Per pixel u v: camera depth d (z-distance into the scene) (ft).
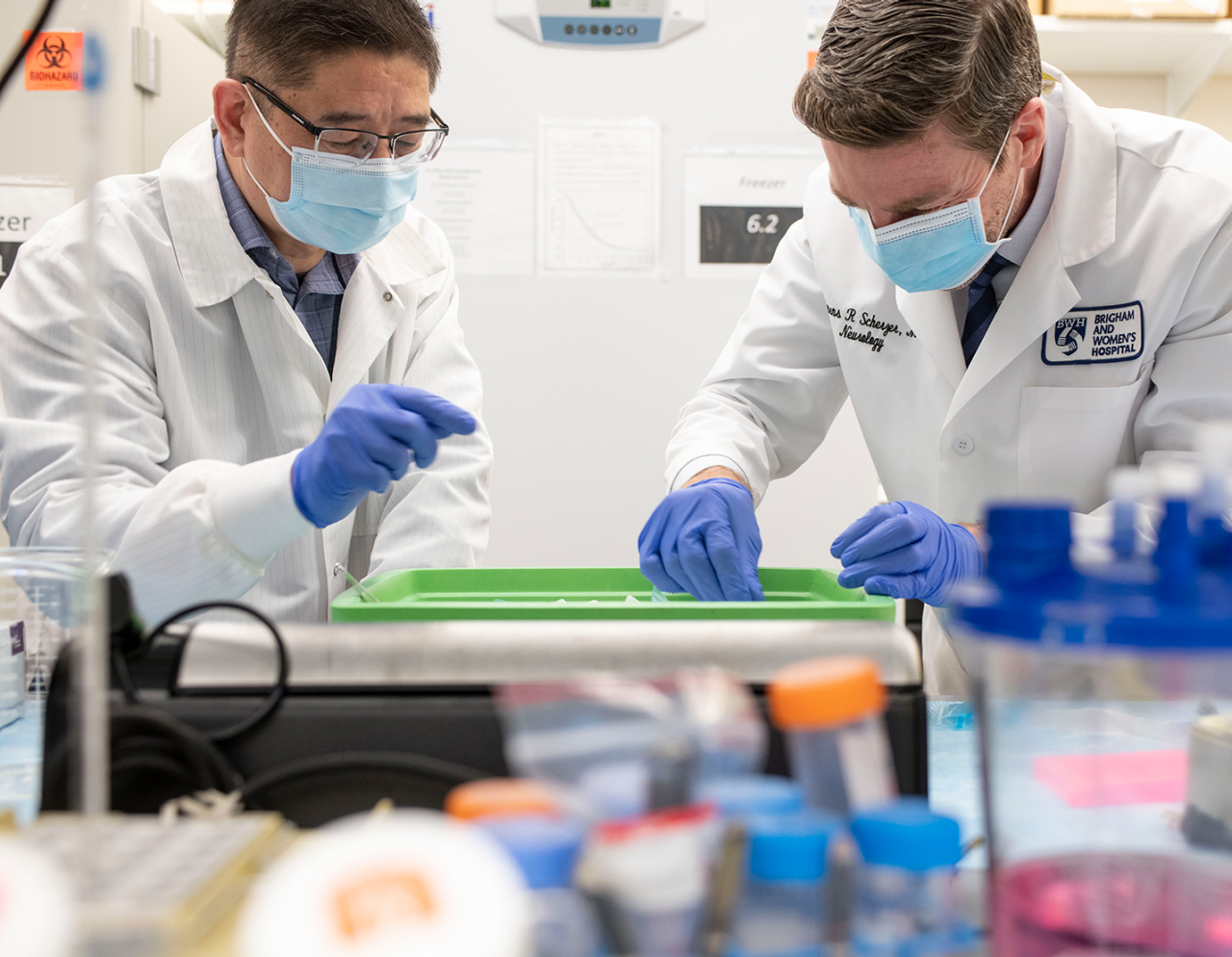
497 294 6.77
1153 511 1.09
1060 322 4.12
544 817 1.14
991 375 4.08
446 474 4.56
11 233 5.71
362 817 1.58
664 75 6.64
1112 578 1.06
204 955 1.03
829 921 1.12
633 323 6.82
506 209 6.71
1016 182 3.72
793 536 7.07
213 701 1.71
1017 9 3.31
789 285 5.04
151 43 6.12
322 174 3.77
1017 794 1.19
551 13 6.51
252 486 3.24
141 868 1.14
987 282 4.34
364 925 0.84
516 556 6.96
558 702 1.38
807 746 1.31
